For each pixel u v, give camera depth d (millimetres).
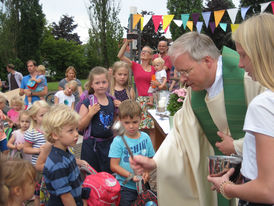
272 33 1028
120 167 2258
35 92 5930
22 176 1521
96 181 2080
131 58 7094
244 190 1050
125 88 4277
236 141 1559
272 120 959
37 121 2789
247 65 1115
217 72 1640
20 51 22641
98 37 14477
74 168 1901
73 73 6207
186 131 1829
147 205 1939
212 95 1686
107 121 2803
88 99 2852
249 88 1602
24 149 2773
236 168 1368
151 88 4938
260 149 970
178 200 1813
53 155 1826
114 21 14469
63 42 35875
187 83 1669
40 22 23312
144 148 2350
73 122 1863
